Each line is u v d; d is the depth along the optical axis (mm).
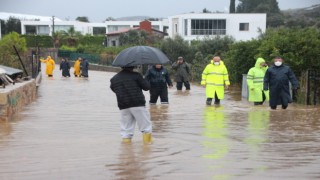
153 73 16828
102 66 53906
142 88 8859
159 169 6707
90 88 25578
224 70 16953
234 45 26844
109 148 8312
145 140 8867
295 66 19922
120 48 57875
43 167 6867
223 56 31438
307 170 6664
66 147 8406
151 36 71938
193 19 76562
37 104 16891
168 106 16297
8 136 9680
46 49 75062
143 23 81438
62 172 6574
